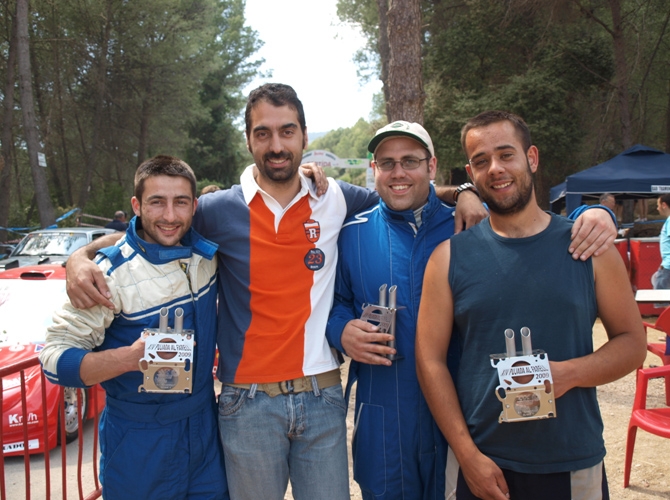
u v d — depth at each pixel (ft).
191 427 7.54
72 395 15.25
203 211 8.20
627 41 60.49
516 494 6.61
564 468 6.46
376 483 8.04
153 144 87.92
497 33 58.65
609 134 65.77
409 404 7.93
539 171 61.16
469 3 60.44
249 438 7.69
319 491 7.84
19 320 16.80
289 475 8.27
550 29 58.65
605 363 6.40
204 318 7.70
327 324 8.12
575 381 6.28
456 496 7.22
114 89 79.41
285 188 8.14
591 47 57.21
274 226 8.06
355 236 8.55
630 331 6.66
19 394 13.94
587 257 6.51
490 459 6.62
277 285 7.99
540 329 6.46
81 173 84.89
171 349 6.77
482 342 6.72
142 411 7.28
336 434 7.99
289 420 7.73
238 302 8.07
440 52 61.72
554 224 6.81
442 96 60.64
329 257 8.39
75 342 7.07
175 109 84.17
